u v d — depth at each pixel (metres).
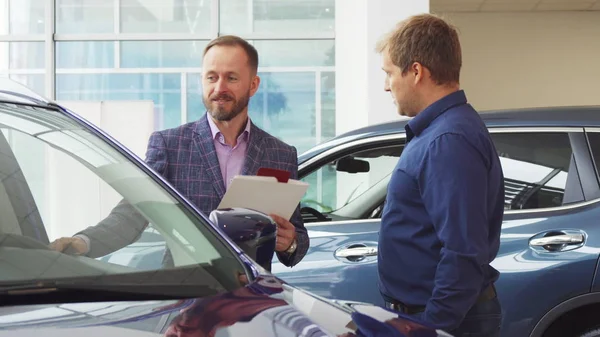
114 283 1.81
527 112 3.97
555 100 17.38
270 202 2.58
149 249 1.98
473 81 17.47
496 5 16.73
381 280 2.65
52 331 1.51
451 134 2.48
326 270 3.80
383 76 10.89
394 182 2.58
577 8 17.00
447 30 2.62
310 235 3.88
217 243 2.07
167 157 2.96
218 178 2.97
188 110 11.88
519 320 3.66
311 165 4.01
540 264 3.66
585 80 17.31
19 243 1.88
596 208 3.73
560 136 3.87
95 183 2.10
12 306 1.67
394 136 4.01
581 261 3.64
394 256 2.59
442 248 2.45
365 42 11.01
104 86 11.87
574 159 3.82
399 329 1.81
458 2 16.48
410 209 2.55
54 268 1.82
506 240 3.72
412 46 2.60
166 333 1.54
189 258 1.98
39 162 2.07
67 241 1.94
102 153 2.22
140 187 2.19
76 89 11.86
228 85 2.95
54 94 11.84
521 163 3.88
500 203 2.62
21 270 1.79
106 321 1.58
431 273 2.54
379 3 10.82
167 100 11.87
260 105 11.81
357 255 3.79
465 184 2.43
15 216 1.95
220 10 11.82
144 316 1.63
